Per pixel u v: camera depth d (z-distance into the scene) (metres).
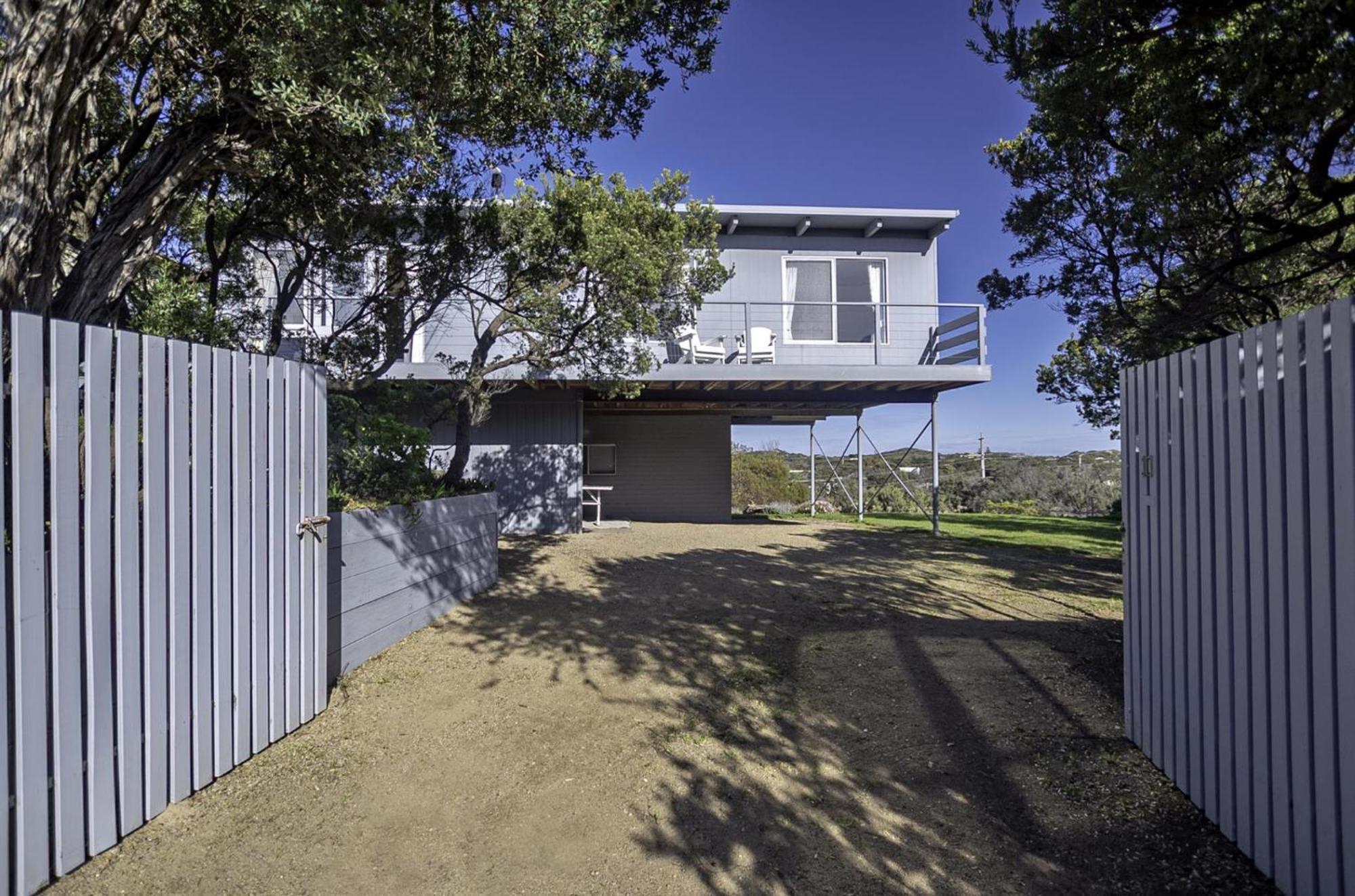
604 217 7.79
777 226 13.95
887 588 7.46
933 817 3.01
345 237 6.18
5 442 2.27
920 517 16.91
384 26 3.69
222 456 3.21
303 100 3.61
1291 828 2.35
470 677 4.61
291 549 3.75
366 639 4.86
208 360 3.11
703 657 5.06
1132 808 3.00
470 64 4.47
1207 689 2.86
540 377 10.05
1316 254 4.36
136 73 5.00
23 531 2.30
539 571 8.41
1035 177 6.16
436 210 6.41
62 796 2.45
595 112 5.30
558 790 3.24
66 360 2.45
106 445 2.61
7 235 2.92
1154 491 3.33
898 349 13.98
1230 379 2.69
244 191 5.93
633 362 9.83
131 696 2.72
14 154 2.93
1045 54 3.97
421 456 6.12
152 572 2.81
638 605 6.61
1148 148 4.18
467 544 6.89
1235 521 2.65
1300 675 2.29
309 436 3.92
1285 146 3.38
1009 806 3.07
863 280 14.25
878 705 4.19
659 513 15.80
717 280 9.52
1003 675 4.64
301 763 3.41
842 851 2.77
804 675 4.71
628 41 4.92
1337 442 2.12
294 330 9.78
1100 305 6.18
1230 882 2.49
